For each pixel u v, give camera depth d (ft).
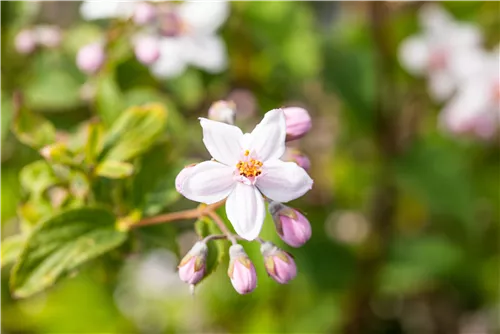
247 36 1.00
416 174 0.99
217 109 0.69
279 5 1.00
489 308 1.12
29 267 0.68
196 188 0.64
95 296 1.05
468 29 1.07
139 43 0.85
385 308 1.15
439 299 1.15
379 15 0.99
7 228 1.04
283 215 0.65
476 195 1.07
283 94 1.06
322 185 1.11
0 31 0.96
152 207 0.74
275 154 0.65
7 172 0.99
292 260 0.66
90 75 0.91
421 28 1.12
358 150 1.11
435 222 1.11
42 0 1.04
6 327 1.03
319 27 1.12
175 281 1.09
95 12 0.85
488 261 1.08
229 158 0.65
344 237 1.12
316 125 1.17
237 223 0.64
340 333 1.05
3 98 0.95
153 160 0.75
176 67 0.88
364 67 1.01
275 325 1.01
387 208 1.03
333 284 1.02
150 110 0.73
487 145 1.12
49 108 0.96
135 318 1.08
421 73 1.09
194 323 1.09
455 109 1.04
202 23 0.89
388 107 1.03
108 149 0.73
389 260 1.03
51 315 1.03
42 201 0.76
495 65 1.03
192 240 1.06
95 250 0.70
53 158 0.71
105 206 0.73
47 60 0.95
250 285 0.65
